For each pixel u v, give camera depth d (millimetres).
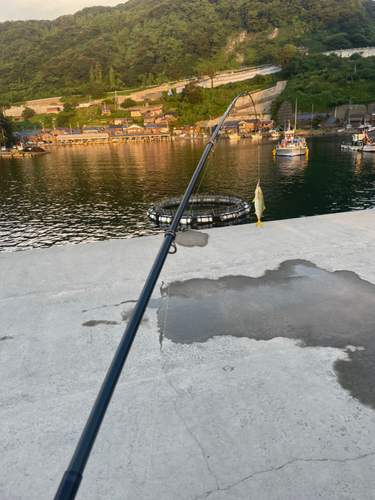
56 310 3709
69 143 173000
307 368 2680
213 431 2113
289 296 3820
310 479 1792
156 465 1897
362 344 2949
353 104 126812
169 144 134875
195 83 182250
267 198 32594
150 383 2557
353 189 34344
